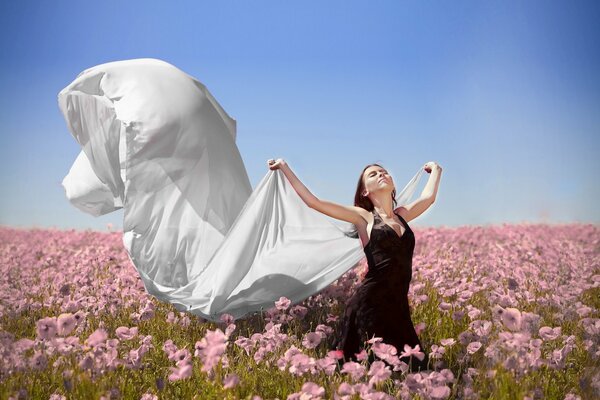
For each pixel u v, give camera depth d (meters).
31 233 13.23
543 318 4.78
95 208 5.84
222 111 5.89
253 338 3.62
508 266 6.79
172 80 5.33
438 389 2.76
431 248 9.82
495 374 2.99
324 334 4.00
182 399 3.26
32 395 3.13
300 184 4.26
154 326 4.89
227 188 5.37
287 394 3.18
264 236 5.01
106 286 5.45
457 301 5.16
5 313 4.84
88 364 3.00
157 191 5.08
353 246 4.96
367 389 2.66
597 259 7.80
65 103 5.53
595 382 3.11
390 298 3.89
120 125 5.58
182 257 5.14
